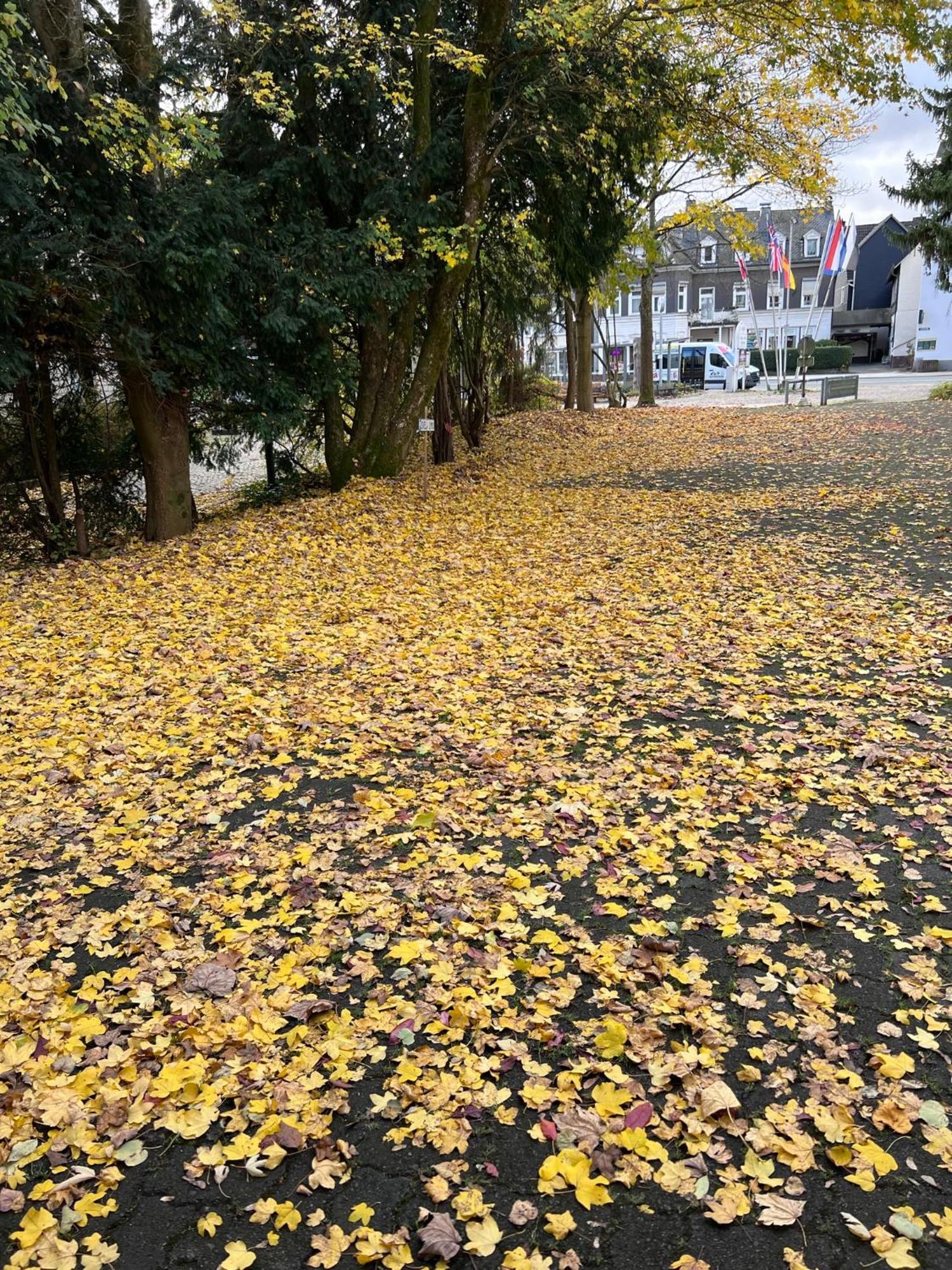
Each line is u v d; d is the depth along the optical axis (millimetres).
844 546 10055
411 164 13906
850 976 3143
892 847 3967
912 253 53500
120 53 11445
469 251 14422
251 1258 2221
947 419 20750
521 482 15805
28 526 12508
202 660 7305
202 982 3264
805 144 19188
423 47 13039
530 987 3162
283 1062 2881
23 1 9875
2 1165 2516
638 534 11438
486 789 4711
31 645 7941
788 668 6379
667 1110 2572
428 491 14461
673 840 4086
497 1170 2443
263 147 13383
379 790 4797
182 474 12727
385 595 9164
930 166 28875
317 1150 2527
